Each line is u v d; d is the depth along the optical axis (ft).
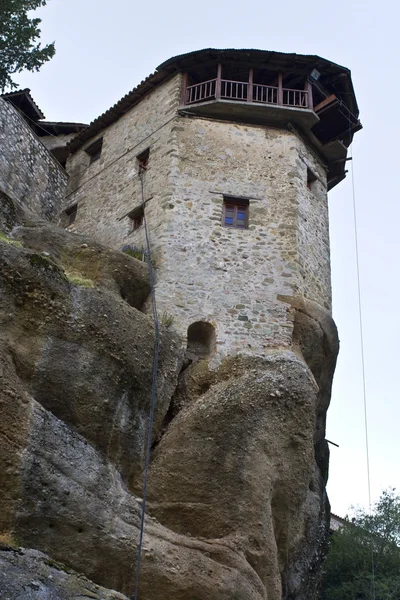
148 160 62.69
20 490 34.71
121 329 43.45
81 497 36.50
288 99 64.28
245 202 58.95
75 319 41.81
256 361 48.19
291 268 55.47
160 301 51.96
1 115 63.62
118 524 37.04
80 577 33.09
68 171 71.82
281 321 52.80
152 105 66.59
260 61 64.39
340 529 84.89
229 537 40.45
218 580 37.52
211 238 55.98
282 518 44.09
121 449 41.06
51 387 39.52
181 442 43.11
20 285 40.81
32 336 40.22
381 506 85.71
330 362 55.06
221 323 51.83
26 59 65.77
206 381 48.44
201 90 65.10
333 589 77.25
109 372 41.75
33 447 35.83
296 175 60.90
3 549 32.22
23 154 65.57
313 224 60.44
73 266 48.67
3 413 35.63
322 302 57.06
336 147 65.77
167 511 40.93
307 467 45.14
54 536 35.17
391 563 79.05
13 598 29.27
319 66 64.69
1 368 36.76
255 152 61.57
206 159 60.39
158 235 55.98
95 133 72.02
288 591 48.80
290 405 45.68
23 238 48.62
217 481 41.86
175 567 37.09
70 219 67.67
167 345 46.21
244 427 43.62
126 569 36.24
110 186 65.10
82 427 39.81
